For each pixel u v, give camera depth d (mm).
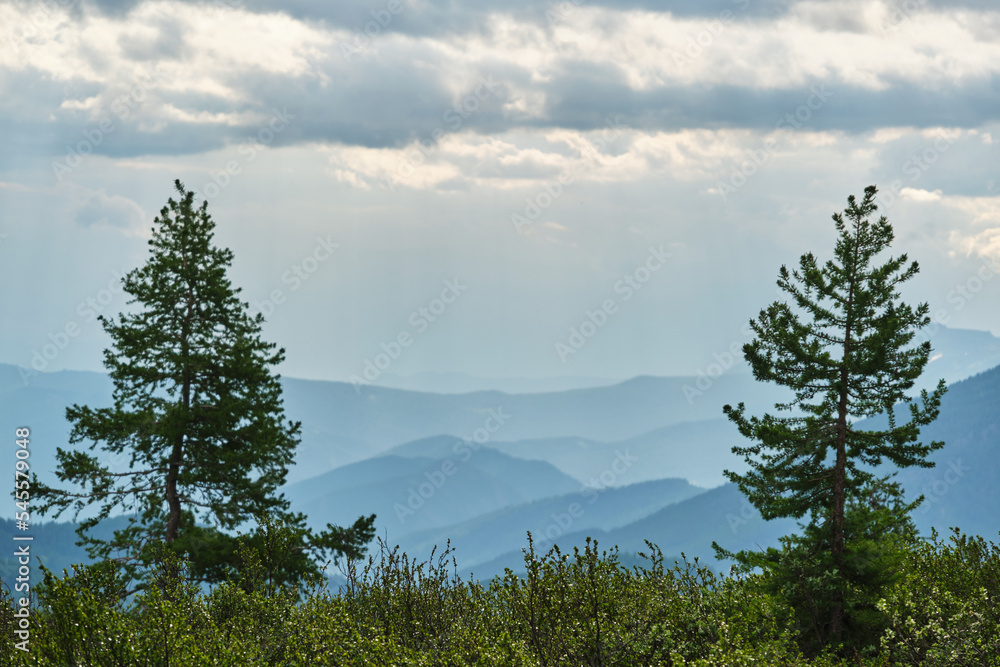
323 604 10555
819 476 16906
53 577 8719
